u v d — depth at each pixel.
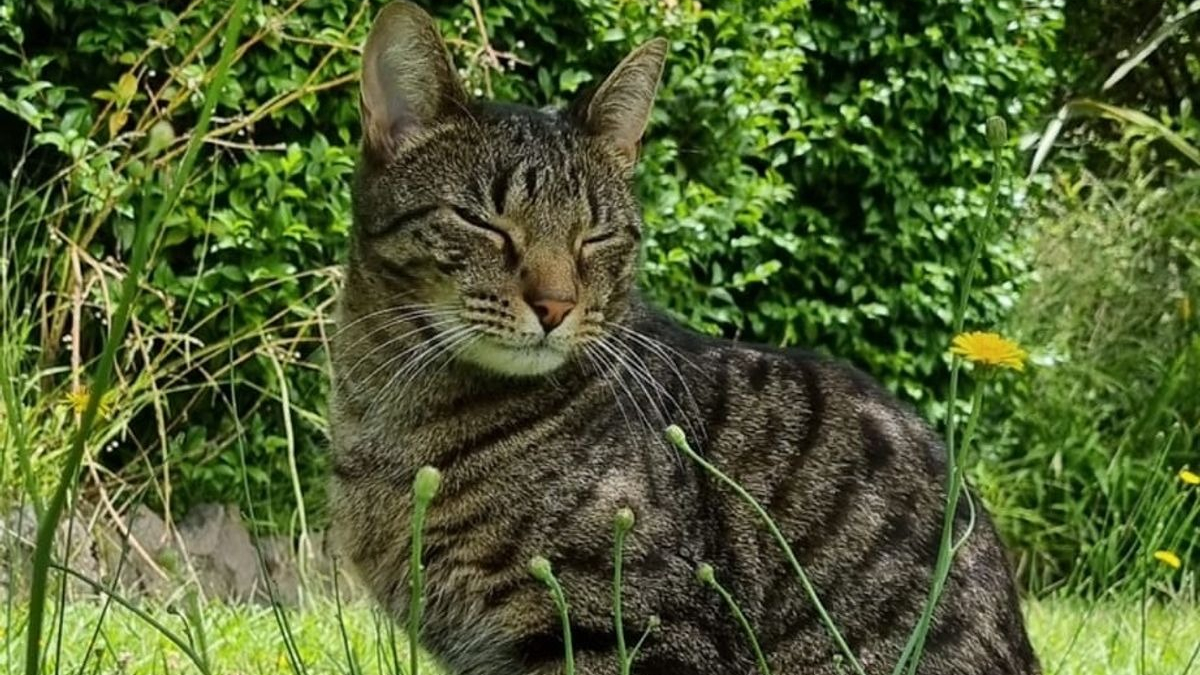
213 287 1.49
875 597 0.91
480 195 0.93
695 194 1.64
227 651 1.14
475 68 1.47
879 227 1.83
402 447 0.93
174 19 1.43
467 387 0.92
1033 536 1.90
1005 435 1.95
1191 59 2.80
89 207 1.41
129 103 1.41
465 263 0.92
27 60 1.44
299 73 1.50
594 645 0.90
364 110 0.95
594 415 0.92
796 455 0.93
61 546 1.28
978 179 1.90
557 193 0.94
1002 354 0.71
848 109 1.77
